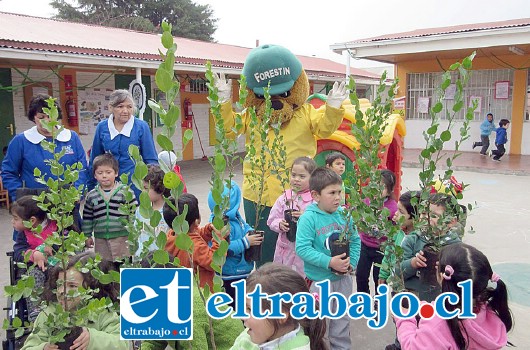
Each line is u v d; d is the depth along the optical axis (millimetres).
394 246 2156
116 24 27234
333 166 3990
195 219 2746
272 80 3797
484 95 14625
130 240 1824
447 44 11883
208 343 2004
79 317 1754
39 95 3654
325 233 2910
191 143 14172
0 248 5738
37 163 3633
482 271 1822
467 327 1810
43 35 9000
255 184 3686
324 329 1716
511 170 11203
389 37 13305
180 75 13188
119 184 3602
